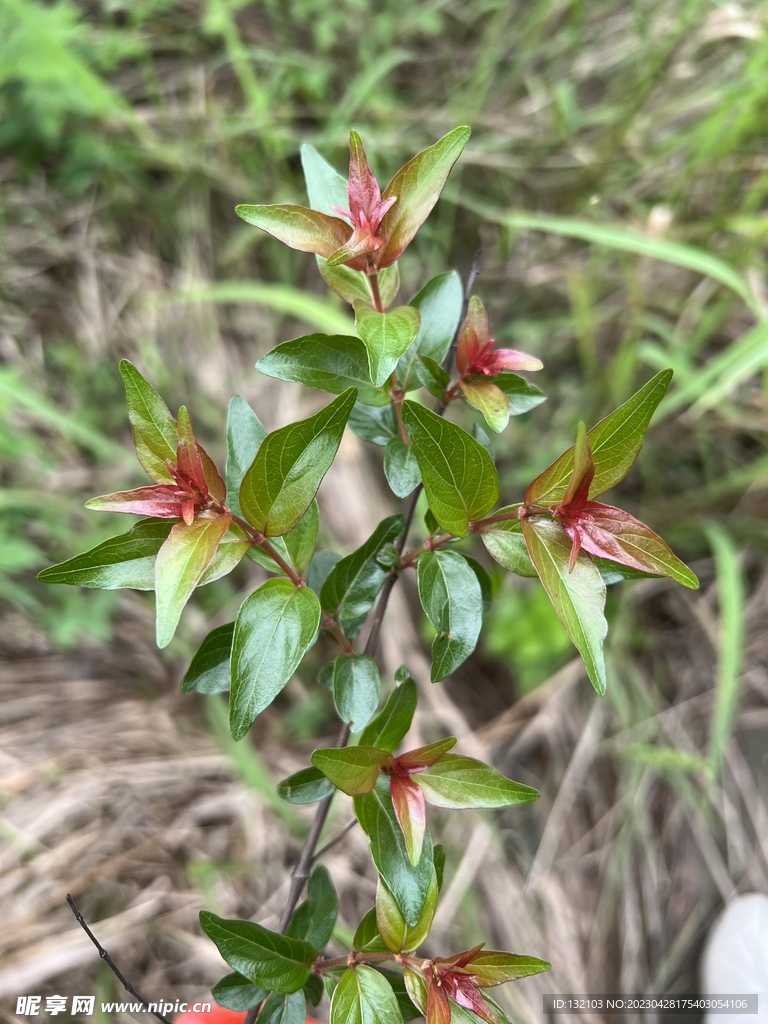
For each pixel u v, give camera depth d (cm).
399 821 17
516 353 20
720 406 48
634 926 43
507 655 48
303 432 16
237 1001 19
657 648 50
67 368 50
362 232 17
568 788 45
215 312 51
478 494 17
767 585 50
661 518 50
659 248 38
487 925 41
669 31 48
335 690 19
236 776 43
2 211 51
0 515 42
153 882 39
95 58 50
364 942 18
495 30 53
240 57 46
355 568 20
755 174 49
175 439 17
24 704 43
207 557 16
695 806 45
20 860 37
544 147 51
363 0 51
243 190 51
